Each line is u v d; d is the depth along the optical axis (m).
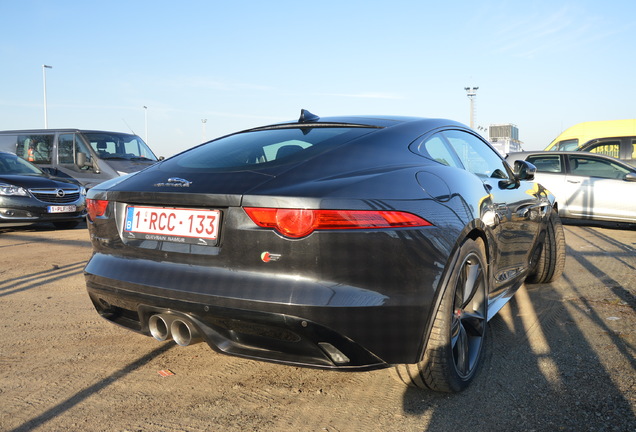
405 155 2.47
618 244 6.86
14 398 2.38
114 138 10.80
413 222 2.10
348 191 2.02
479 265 2.58
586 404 2.30
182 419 2.20
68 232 8.19
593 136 13.20
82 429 2.11
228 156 2.49
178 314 2.13
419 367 2.25
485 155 3.39
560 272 4.47
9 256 5.89
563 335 3.20
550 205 4.15
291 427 2.13
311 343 1.99
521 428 2.11
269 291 1.95
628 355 2.86
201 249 2.13
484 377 2.60
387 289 2.01
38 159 10.72
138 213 2.35
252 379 2.60
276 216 1.96
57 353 2.93
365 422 2.17
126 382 2.56
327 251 1.93
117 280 2.30
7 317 3.58
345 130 2.63
